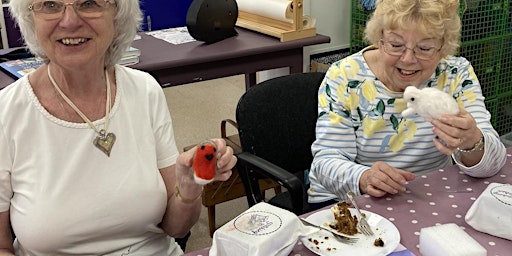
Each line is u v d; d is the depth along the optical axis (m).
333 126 1.58
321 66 2.96
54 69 1.23
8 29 3.36
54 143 1.21
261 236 1.01
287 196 1.86
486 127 1.48
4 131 1.19
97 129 1.24
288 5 2.55
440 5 1.36
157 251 1.34
